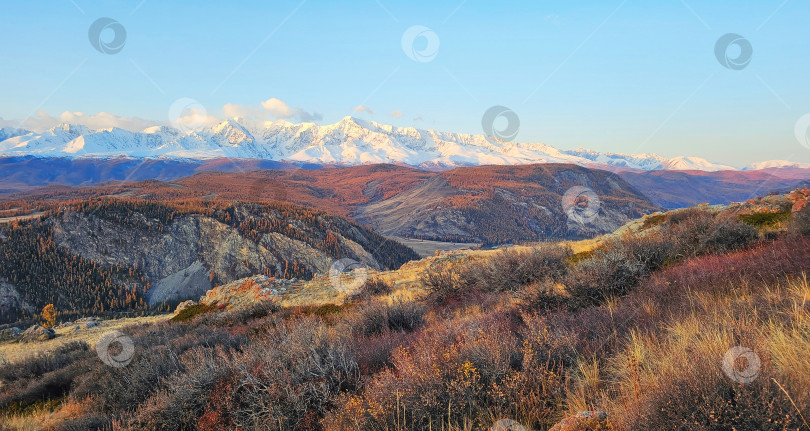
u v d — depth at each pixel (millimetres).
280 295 18188
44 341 26172
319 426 4977
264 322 13211
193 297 182750
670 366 2898
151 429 6312
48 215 198875
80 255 185500
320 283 19016
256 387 5633
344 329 8594
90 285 170250
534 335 4797
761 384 2311
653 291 6590
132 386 8203
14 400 10172
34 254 174125
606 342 4660
